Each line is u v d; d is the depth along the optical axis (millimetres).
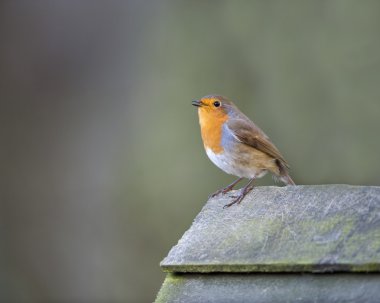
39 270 16578
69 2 17469
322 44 14922
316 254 5293
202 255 5582
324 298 5078
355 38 14766
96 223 16469
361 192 5793
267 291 5262
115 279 15945
